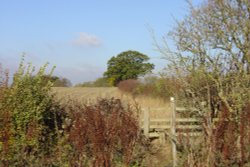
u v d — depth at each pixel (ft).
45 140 34.17
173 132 31.60
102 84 167.73
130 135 29.86
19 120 33.22
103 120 28.30
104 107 35.76
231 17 42.45
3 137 30.22
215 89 39.40
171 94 51.80
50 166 30.01
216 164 24.73
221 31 42.34
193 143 25.96
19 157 29.68
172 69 43.62
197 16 44.29
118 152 29.53
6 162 29.07
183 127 29.78
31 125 33.35
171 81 43.62
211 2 43.98
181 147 28.89
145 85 89.40
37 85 35.76
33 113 34.06
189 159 25.40
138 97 75.15
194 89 38.81
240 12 42.55
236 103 35.19
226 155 24.86
